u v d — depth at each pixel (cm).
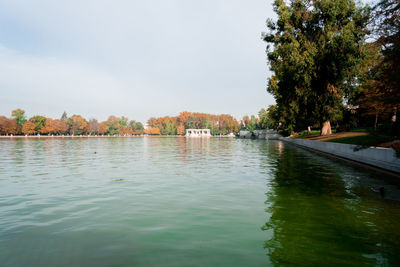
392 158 1567
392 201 987
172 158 2900
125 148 5044
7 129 15675
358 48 3231
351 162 2269
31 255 551
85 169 1961
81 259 533
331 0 3500
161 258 537
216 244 606
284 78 4100
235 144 6850
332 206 920
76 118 19825
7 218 806
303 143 4744
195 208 907
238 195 1096
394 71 1444
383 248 580
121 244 609
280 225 731
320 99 3931
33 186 1309
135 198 1055
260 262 517
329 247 586
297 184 1331
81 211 879
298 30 3909
